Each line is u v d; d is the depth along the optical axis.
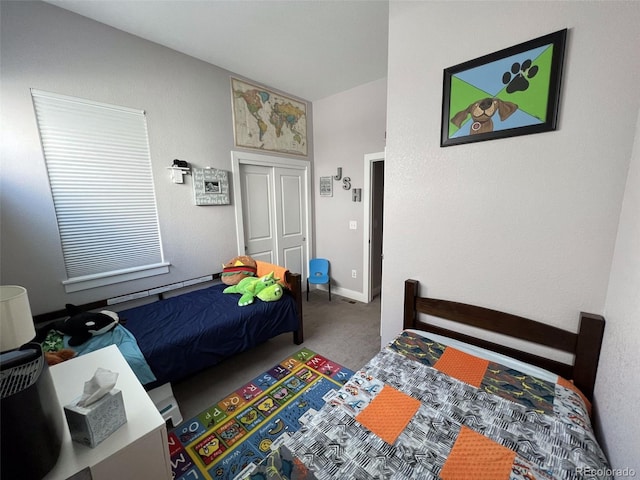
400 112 1.78
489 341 1.62
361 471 0.92
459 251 1.66
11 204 1.88
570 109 1.24
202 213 2.87
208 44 2.45
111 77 2.21
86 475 0.78
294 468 0.93
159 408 1.68
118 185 2.31
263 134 3.35
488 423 1.09
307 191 3.98
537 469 0.90
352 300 3.88
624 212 1.13
